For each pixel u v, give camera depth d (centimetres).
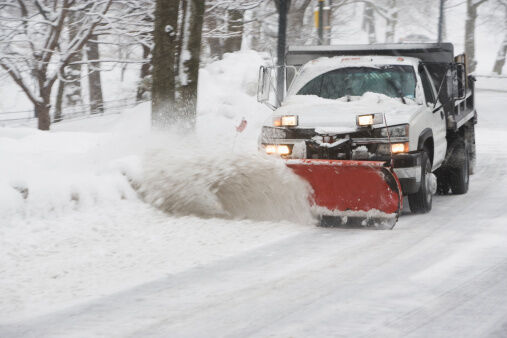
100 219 2742
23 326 1605
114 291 1859
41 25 5962
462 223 2706
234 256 2216
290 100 3045
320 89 3142
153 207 2952
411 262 2095
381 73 3116
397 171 2677
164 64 3634
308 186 2650
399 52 3406
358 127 2673
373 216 2605
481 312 1620
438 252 2220
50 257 2256
